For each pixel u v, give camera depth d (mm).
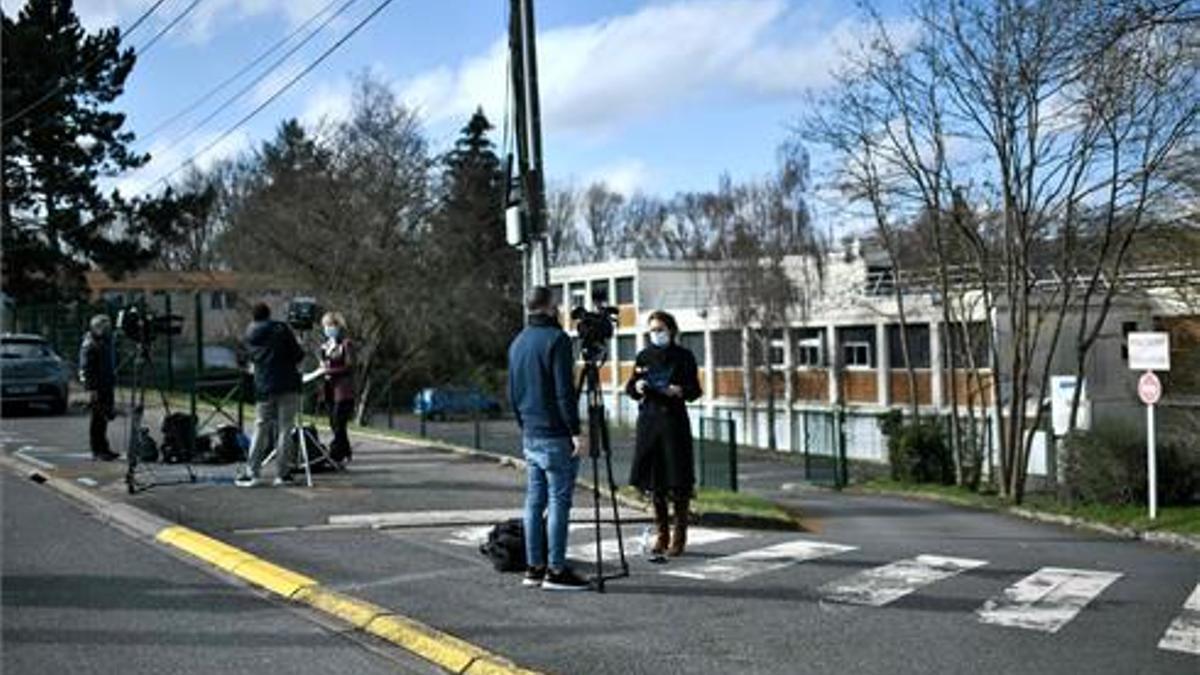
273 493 14039
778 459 47188
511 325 53625
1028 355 29688
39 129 41219
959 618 8469
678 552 10805
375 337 44406
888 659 7285
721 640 7711
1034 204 28531
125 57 43562
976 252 31453
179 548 11016
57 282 43031
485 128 73500
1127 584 10305
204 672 7121
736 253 57594
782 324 55719
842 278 56812
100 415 17297
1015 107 27953
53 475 15656
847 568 10516
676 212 98812
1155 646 7750
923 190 30438
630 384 10688
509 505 13461
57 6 42812
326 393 18219
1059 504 23016
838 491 31203
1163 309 36000
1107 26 12812
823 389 54781
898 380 51000
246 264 44969
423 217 45062
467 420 33188
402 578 9539
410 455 18953
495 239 53812
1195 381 30688
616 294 70500
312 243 43375
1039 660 7312
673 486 10539
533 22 13305
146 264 46125
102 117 42969
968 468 33125
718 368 61625
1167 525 18094
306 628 8195
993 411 36781
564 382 8930
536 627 7996
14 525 12172
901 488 31859
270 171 51094
